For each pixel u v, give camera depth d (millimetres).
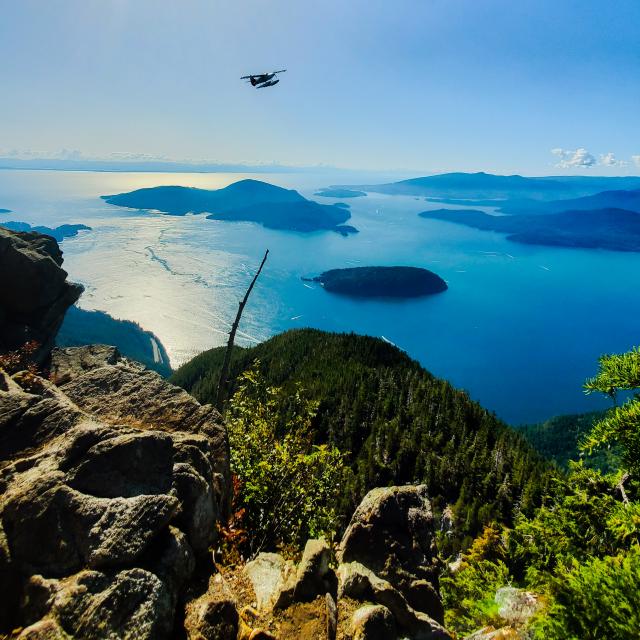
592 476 11992
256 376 17891
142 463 9227
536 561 11930
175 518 8984
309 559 8953
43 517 7531
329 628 7699
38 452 9977
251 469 14398
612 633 6750
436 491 123062
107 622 6336
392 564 9844
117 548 7289
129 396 14586
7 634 6250
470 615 11859
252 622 7906
